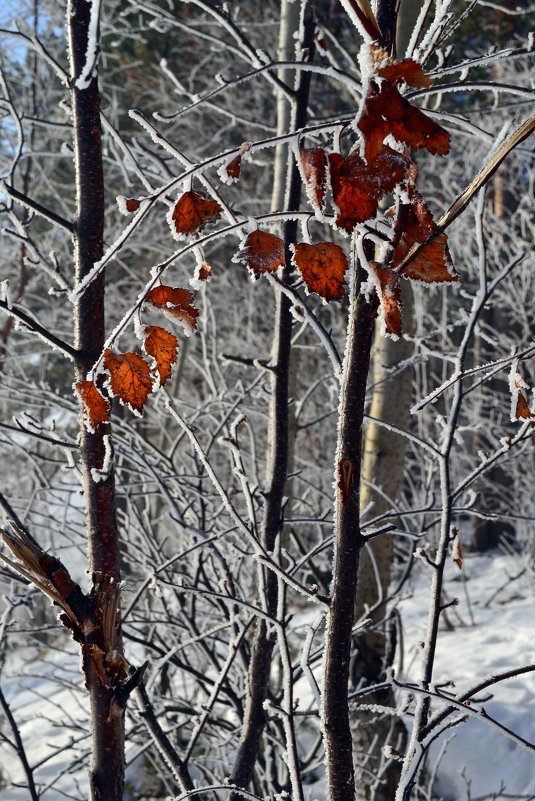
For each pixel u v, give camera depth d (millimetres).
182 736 4246
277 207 4566
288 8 4469
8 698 7480
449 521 1797
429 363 7211
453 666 6301
